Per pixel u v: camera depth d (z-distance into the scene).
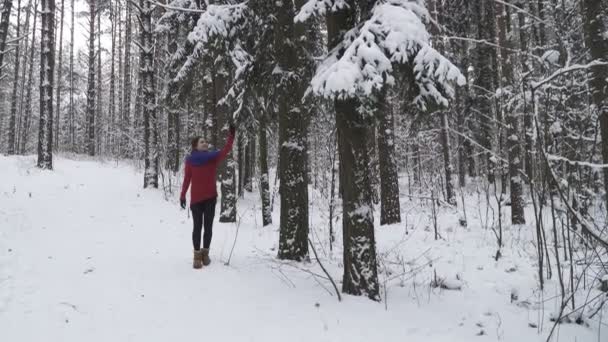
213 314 4.24
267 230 9.90
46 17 16.56
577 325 4.40
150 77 15.17
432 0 12.91
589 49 5.55
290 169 6.46
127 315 4.12
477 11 15.01
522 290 5.43
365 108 4.70
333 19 5.14
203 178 5.89
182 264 5.95
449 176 13.11
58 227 8.02
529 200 14.83
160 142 15.88
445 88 4.81
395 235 9.79
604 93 5.35
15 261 5.54
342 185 5.07
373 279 4.87
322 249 7.67
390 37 4.28
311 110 7.07
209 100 12.56
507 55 11.16
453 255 7.51
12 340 3.50
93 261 5.88
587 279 5.56
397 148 16.83
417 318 4.40
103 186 14.17
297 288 5.09
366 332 3.97
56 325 3.83
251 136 11.79
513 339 4.04
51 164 16.28
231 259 6.38
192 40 7.66
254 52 8.42
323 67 4.70
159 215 10.48
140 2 15.54
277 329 3.95
